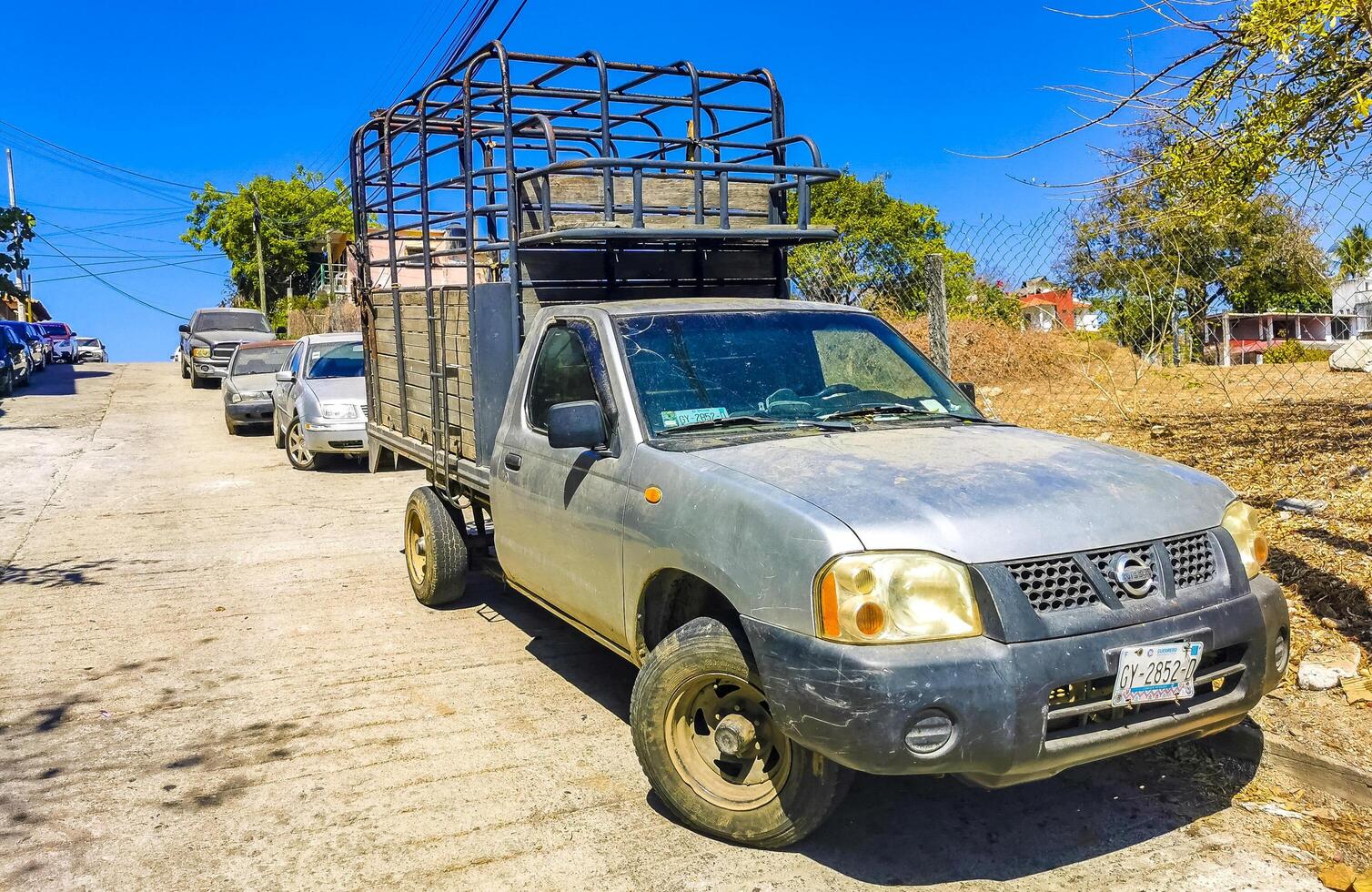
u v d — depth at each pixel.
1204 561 3.47
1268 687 3.53
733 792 3.72
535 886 3.50
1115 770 4.27
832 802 3.49
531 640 6.22
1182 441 8.90
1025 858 3.63
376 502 10.95
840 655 3.10
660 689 3.75
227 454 14.79
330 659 5.89
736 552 3.47
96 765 4.49
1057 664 3.09
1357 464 7.20
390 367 7.59
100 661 5.89
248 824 3.95
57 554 8.55
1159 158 6.08
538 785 4.25
